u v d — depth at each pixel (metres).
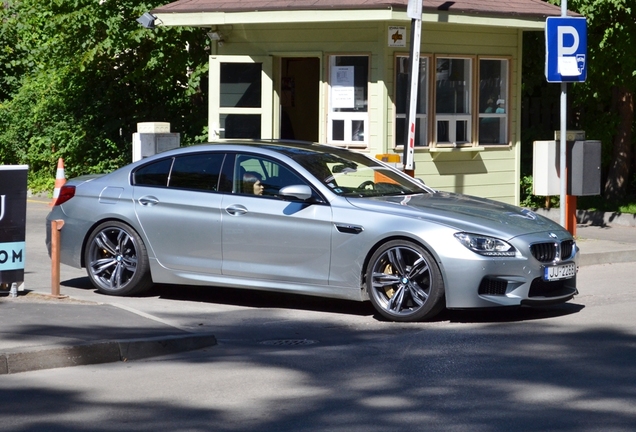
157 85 19.67
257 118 15.67
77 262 10.43
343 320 9.22
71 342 7.55
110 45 18.12
